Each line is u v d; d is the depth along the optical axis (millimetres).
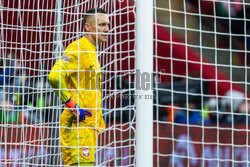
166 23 19219
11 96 17812
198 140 20688
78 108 11898
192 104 20844
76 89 12141
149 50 10633
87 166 11930
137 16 10727
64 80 11773
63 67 11781
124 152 18266
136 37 10719
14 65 17969
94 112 12305
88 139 12172
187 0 20016
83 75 12281
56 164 15711
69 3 17031
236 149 20266
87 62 12266
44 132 16188
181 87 20500
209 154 20281
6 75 16922
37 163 15016
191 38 20266
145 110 10492
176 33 19734
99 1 16656
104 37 12586
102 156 17562
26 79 17828
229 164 19703
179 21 19703
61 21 16391
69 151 12195
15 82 17906
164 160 19406
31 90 17766
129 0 15695
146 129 10438
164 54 19562
